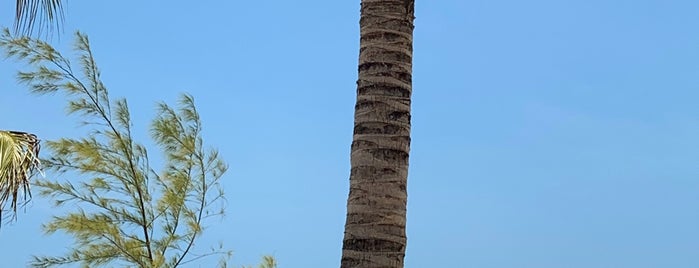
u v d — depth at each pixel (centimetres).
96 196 1165
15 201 973
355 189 698
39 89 1159
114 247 1152
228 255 1209
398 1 728
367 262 679
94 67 1187
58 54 1166
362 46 729
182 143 1195
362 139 704
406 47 725
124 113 1187
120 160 1178
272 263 1202
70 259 1131
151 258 1184
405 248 696
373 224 684
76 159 1150
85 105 1170
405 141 708
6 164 955
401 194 696
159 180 1205
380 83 710
